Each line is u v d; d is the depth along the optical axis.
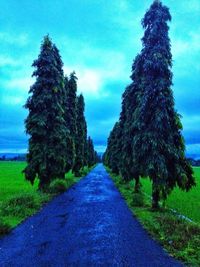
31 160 28.28
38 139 28.44
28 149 28.22
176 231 12.97
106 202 23.11
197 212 19.39
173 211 19.27
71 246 11.27
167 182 19.19
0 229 12.91
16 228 13.99
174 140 19.91
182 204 23.16
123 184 38.53
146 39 21.73
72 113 41.25
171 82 20.34
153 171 18.81
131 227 14.59
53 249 10.86
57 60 32.12
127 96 28.31
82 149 56.53
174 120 19.83
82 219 16.33
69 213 18.09
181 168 19.22
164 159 18.86
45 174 27.83
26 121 28.38
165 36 20.92
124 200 24.48
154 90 19.58
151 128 19.38
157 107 19.38
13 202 18.61
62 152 28.78
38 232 13.31
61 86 30.17
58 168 28.47
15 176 55.53
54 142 28.59
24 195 20.27
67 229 13.94
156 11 21.11
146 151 19.28
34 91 28.89
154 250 10.97
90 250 10.82
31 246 11.20
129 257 10.15
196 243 11.47
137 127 20.27
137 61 21.88
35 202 19.95
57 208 19.97
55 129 28.61
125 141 27.89
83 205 21.42
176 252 10.64
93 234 13.07
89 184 40.75
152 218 16.27
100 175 65.38
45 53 29.52
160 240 12.12
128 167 28.42
